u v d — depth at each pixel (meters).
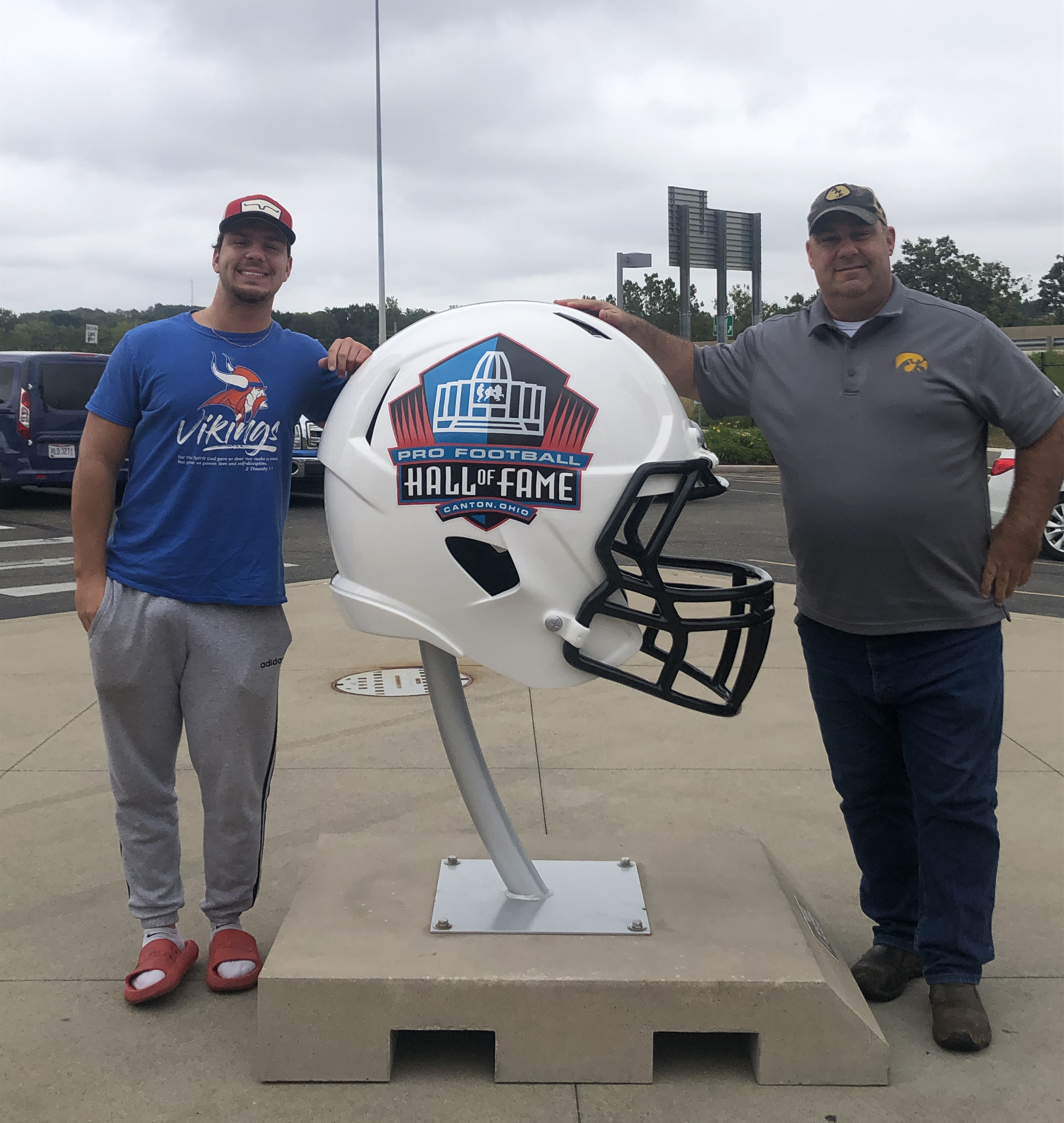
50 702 5.04
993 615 2.50
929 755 2.49
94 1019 2.49
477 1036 2.41
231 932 2.68
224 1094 2.21
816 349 2.54
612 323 2.68
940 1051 2.39
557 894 2.57
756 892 2.63
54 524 12.84
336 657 5.88
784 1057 2.23
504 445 2.16
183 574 2.55
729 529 12.52
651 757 4.30
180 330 2.60
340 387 2.74
